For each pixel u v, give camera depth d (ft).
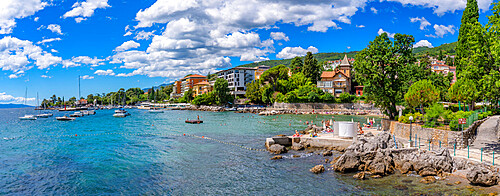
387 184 87.66
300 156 126.31
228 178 99.71
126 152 140.05
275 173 103.76
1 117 486.79
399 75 168.25
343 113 360.28
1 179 100.27
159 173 105.81
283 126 237.25
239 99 531.09
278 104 416.87
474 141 120.37
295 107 397.60
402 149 102.83
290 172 104.22
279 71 457.68
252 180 97.25
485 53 124.36
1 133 222.69
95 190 90.07
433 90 153.58
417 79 268.82
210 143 161.79
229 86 636.07
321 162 116.06
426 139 126.00
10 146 160.25
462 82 184.55
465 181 85.61
